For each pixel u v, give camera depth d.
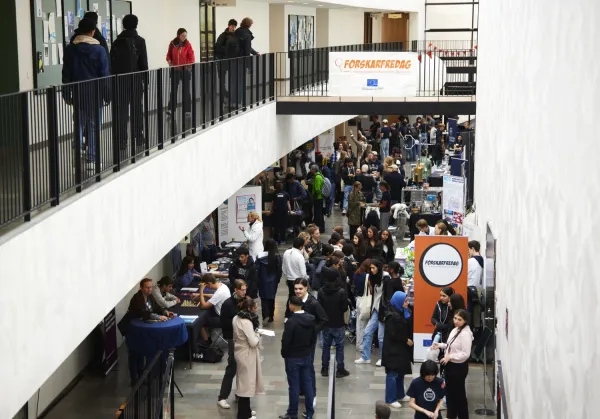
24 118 7.76
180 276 17.48
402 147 37.19
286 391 14.23
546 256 6.71
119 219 10.26
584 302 5.12
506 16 11.25
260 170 20.03
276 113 21.83
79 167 9.13
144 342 13.84
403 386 13.52
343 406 13.47
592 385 4.85
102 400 13.77
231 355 13.33
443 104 22.27
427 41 45.66
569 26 5.92
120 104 10.69
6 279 7.03
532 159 7.85
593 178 4.97
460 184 20.27
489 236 13.11
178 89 13.52
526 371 7.83
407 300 13.12
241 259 17.17
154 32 21.08
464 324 11.72
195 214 14.30
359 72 22.23
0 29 13.30
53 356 8.12
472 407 12.82
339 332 14.55
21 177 7.70
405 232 25.17
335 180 30.72
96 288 9.41
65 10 15.40
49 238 8.02
